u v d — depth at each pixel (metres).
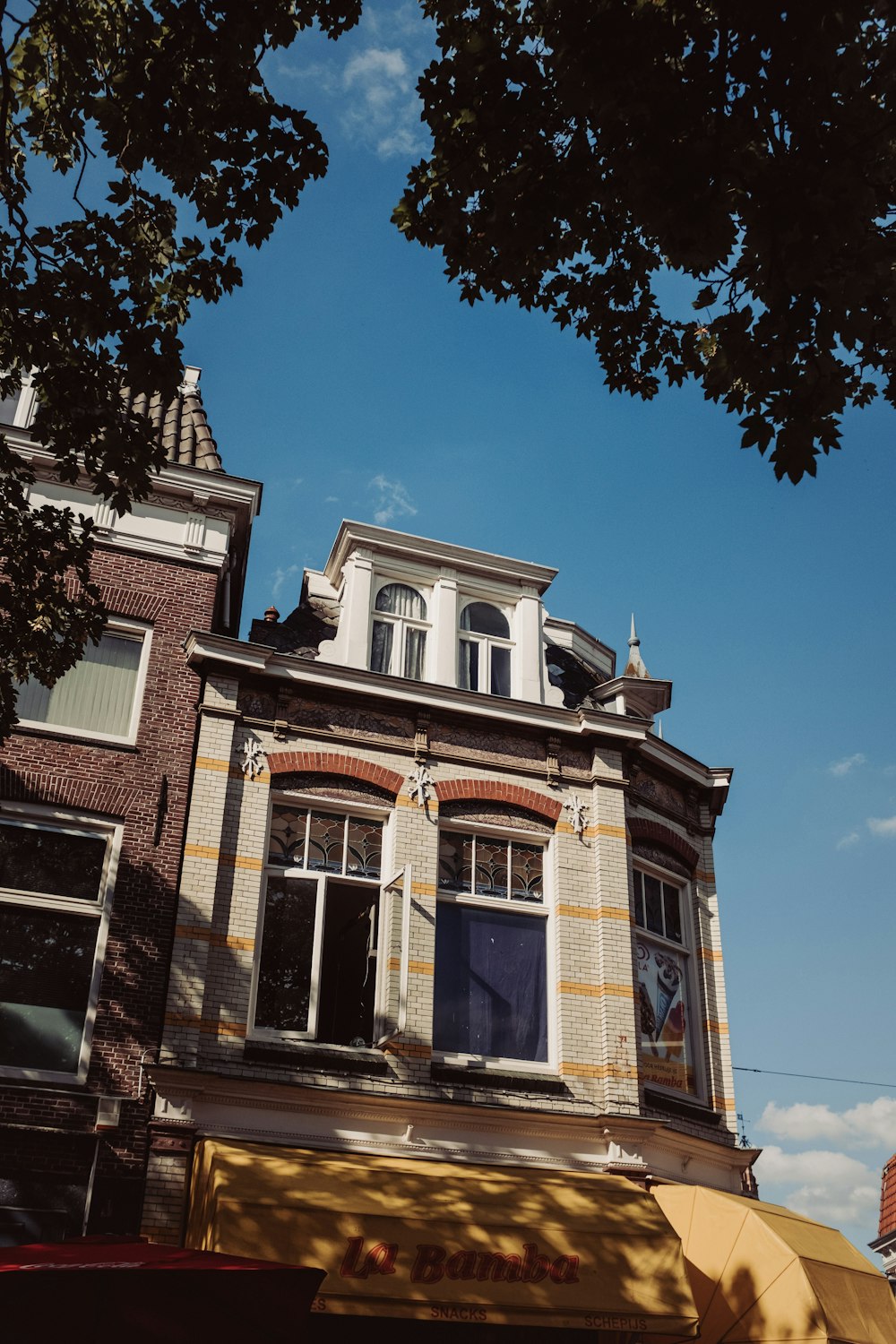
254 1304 8.57
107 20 9.60
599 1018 15.20
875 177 8.41
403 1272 11.43
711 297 8.71
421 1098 13.78
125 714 14.75
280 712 15.30
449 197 9.32
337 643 16.39
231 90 9.11
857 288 7.88
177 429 17.23
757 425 8.37
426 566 17.34
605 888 15.82
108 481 10.32
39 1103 12.45
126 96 8.92
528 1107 14.11
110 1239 9.73
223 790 14.51
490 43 8.85
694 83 8.20
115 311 9.85
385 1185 12.22
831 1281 12.67
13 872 13.48
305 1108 13.38
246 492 16.31
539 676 17.25
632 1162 14.28
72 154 10.42
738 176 8.09
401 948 14.05
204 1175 12.05
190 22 8.75
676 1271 12.36
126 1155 12.46
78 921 13.50
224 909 14.05
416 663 16.84
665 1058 15.98
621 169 8.57
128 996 13.17
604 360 9.93
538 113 8.95
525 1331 13.00
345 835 15.22
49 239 9.81
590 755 16.73
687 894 17.33
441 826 15.71
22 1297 8.40
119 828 13.91
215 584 15.73
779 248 7.95
